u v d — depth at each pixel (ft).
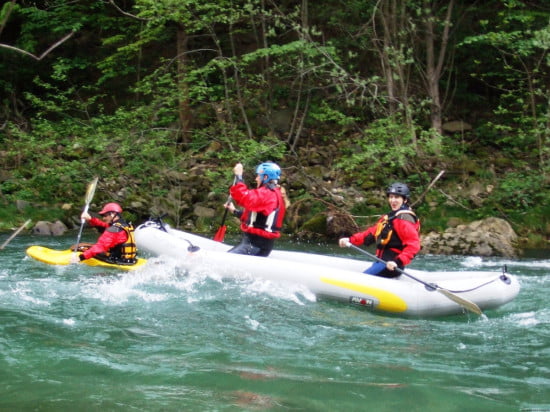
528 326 16.16
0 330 14.01
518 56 36.45
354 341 14.40
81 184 35.76
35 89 48.24
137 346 13.37
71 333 14.07
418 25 44.78
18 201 33.37
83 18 43.93
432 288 16.80
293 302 17.49
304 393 11.06
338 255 28.27
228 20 36.01
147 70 48.01
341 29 42.96
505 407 10.64
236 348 13.50
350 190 36.94
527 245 31.65
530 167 39.01
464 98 48.11
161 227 23.50
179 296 17.54
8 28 47.42
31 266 21.18
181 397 10.71
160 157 35.96
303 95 45.73
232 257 19.38
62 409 10.08
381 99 39.32
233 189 19.70
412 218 17.94
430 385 11.60
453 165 38.55
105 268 20.57
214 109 42.22
